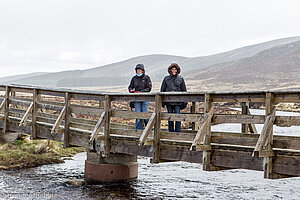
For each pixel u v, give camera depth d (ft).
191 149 24.90
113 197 32.19
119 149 33.19
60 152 54.19
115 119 79.10
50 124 41.29
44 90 41.06
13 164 43.98
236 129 90.63
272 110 23.32
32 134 41.75
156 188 35.65
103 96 34.58
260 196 33.27
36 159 46.75
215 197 32.78
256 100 24.30
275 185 37.78
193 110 33.30
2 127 48.03
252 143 24.64
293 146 22.52
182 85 32.19
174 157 28.71
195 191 34.83
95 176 36.96
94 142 35.06
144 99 31.01
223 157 25.75
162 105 31.91
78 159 51.21
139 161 51.98
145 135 28.55
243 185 37.65
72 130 37.58
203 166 26.03
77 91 36.68
